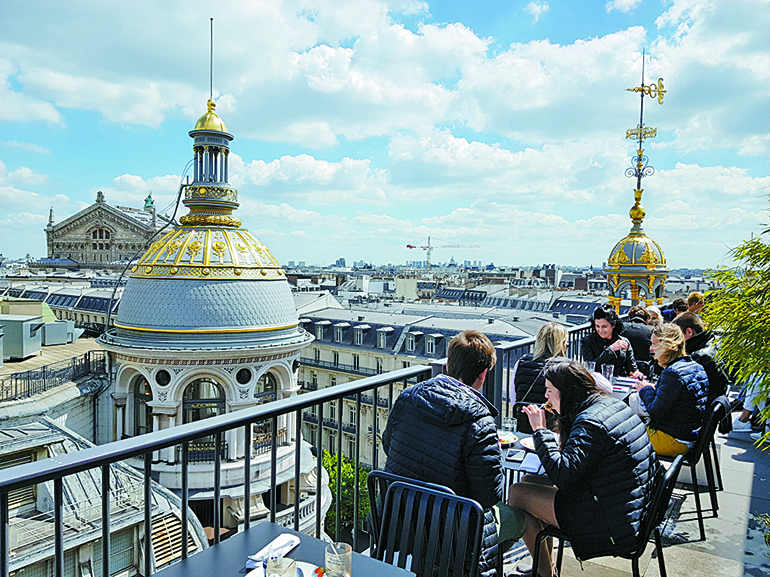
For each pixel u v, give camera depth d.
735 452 8.07
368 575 2.78
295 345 46.91
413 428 3.87
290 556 2.96
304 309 78.81
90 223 126.81
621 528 3.94
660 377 5.84
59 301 83.31
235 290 45.97
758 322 4.84
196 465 39.75
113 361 48.00
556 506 4.25
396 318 67.81
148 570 2.83
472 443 3.68
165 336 43.88
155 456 39.59
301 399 3.72
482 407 3.83
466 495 3.77
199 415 43.78
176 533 21.69
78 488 21.27
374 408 4.37
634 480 3.95
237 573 2.77
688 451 5.61
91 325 76.31
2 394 37.69
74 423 42.88
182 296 44.81
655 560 5.18
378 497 3.82
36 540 18.98
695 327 7.05
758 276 4.91
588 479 4.01
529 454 4.89
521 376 6.18
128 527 20.98
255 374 44.59
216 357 42.62
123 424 44.47
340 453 4.12
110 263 122.56
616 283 15.70
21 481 2.33
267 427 42.59
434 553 3.27
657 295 15.32
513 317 66.69
